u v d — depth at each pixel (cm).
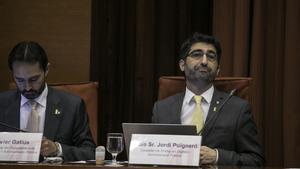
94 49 729
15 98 506
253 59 661
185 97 514
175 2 725
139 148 362
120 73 726
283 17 663
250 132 488
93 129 543
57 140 489
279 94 662
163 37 725
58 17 741
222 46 675
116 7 729
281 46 662
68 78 734
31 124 487
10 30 743
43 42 739
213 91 511
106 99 725
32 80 480
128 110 723
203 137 484
